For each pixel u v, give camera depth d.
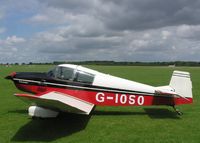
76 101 8.10
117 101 8.83
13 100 12.41
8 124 7.91
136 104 8.88
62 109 7.47
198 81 25.91
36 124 7.91
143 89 8.88
